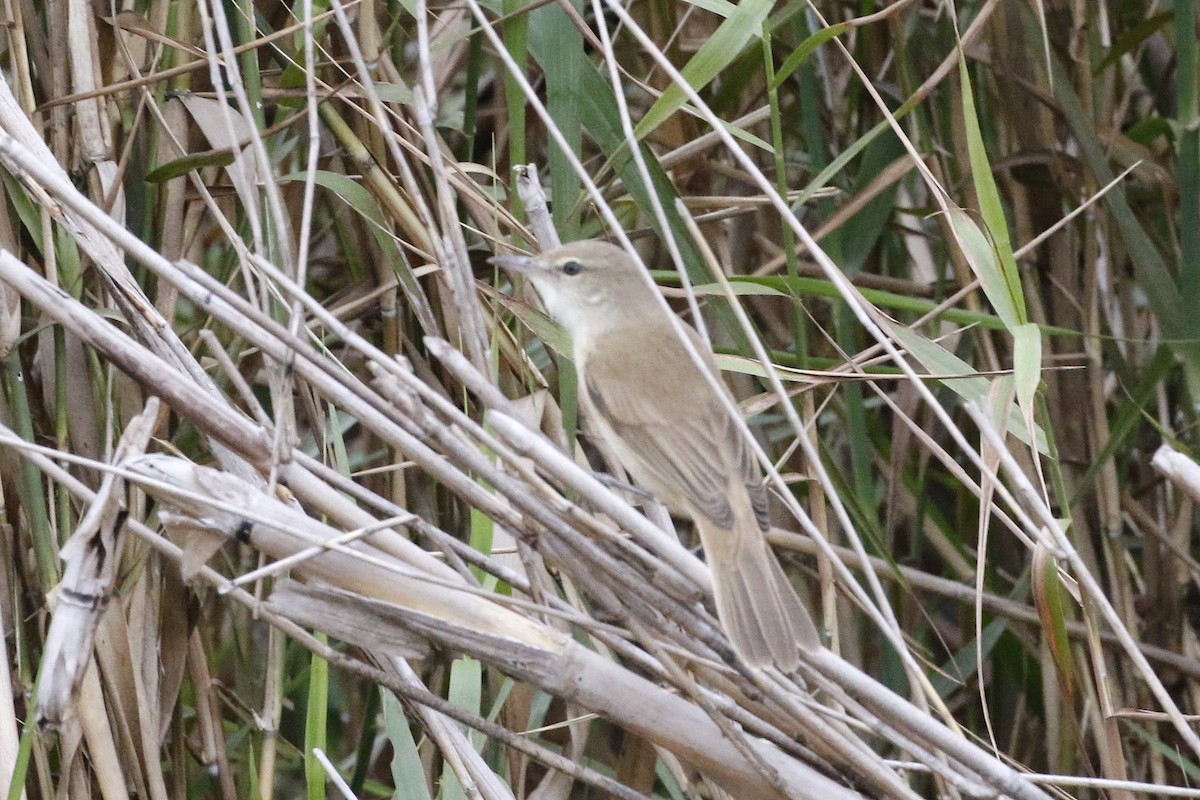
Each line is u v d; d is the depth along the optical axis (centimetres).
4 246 737
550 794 789
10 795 591
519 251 779
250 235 847
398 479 828
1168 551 1012
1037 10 883
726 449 637
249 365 927
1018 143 994
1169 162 1022
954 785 572
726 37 684
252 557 938
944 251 989
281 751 1002
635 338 698
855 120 1064
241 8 778
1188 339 834
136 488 729
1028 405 617
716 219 905
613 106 774
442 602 564
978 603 647
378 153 809
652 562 577
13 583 725
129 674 712
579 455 765
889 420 1105
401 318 871
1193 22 823
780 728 622
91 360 752
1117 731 692
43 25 825
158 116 755
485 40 977
